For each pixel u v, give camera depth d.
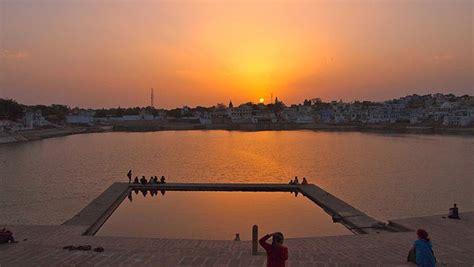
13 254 16.39
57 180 53.03
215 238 27.09
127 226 29.92
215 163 71.62
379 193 44.50
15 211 35.84
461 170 62.66
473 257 16.61
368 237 22.36
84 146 113.44
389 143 123.69
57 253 16.55
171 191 43.50
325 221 31.39
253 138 153.38
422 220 26.19
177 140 140.88
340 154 88.44
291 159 78.12
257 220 31.80
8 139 129.75
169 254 16.45
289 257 16.48
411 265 14.75
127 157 82.56
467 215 27.31
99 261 15.36
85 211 32.31
